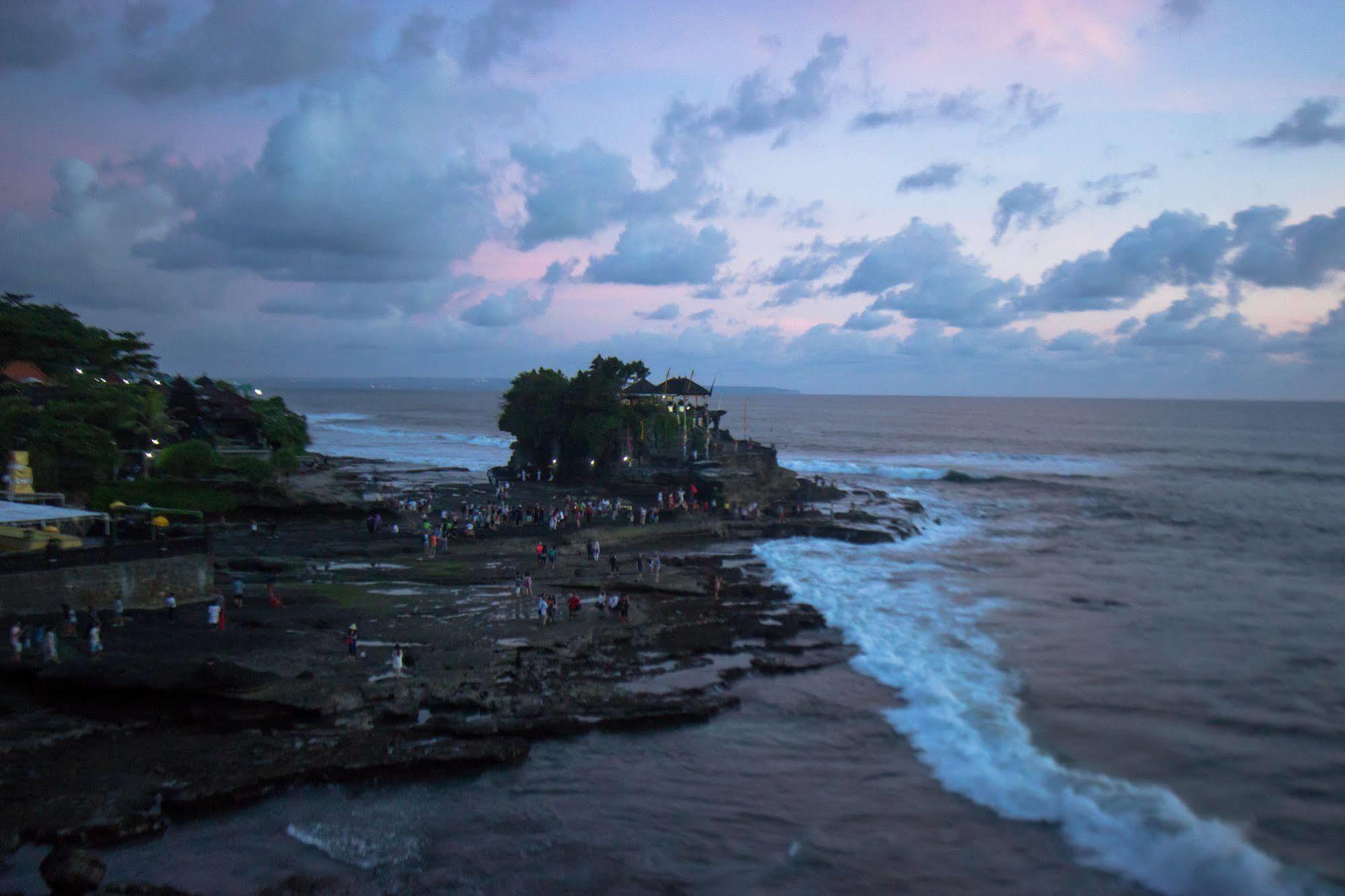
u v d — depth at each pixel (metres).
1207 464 155.88
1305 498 106.38
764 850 23.52
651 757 29.22
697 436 98.81
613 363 106.75
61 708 29.30
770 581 55.53
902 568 61.69
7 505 39.97
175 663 30.86
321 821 24.00
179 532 52.88
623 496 91.88
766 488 94.00
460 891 21.00
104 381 79.06
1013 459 165.88
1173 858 23.02
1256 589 55.91
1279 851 23.56
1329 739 31.09
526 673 34.84
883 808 26.02
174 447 66.94
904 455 175.12
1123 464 156.50
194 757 26.22
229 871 21.27
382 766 26.39
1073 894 21.69
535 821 24.64
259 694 29.75
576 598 43.34
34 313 91.50
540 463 106.25
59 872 18.75
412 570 52.47
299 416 97.19
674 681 35.56
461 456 150.75
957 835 24.45
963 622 46.56
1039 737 31.14
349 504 70.50
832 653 40.47
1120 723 32.50
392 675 32.81
